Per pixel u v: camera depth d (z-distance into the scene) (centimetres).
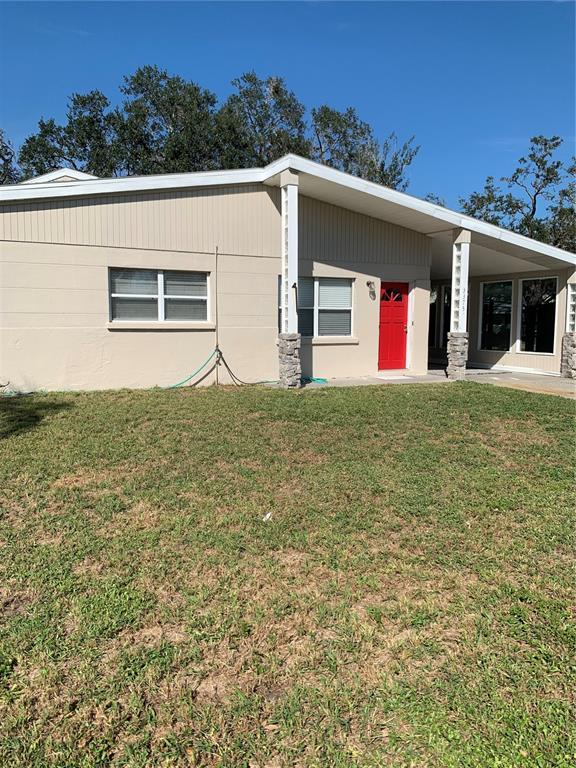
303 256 1205
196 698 265
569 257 1327
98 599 341
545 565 395
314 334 1247
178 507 485
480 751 234
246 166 3269
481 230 1250
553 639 309
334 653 296
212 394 982
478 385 1148
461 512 487
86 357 1006
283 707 259
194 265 1084
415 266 1349
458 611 336
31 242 948
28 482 533
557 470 606
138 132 3164
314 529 448
